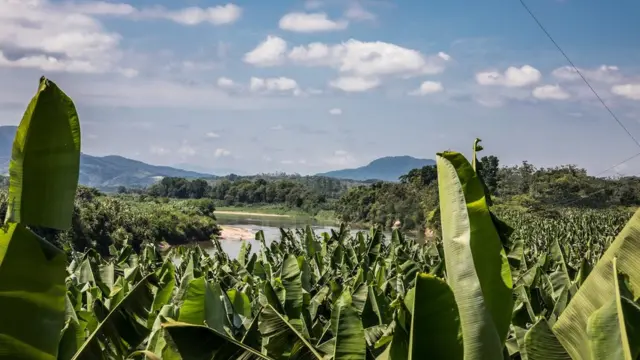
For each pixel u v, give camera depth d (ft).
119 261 52.54
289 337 17.35
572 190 257.34
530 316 24.09
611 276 12.51
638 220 12.66
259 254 62.23
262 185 641.40
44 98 13.37
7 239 13.04
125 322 18.40
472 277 11.90
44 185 13.38
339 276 47.14
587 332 11.48
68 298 24.97
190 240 258.57
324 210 526.98
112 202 215.92
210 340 14.42
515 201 251.19
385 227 289.94
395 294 34.88
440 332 11.73
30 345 12.88
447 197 12.69
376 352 20.80
